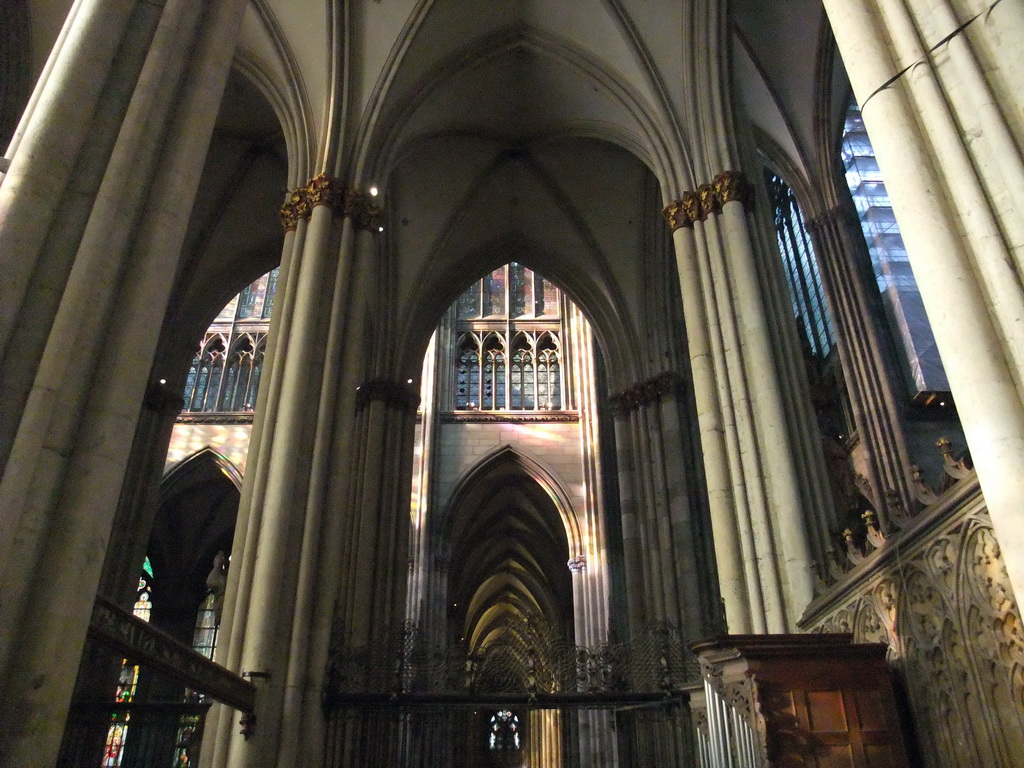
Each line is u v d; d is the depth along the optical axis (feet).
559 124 57.47
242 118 54.80
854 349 46.44
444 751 64.75
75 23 18.42
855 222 49.60
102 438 15.29
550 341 100.58
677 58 44.06
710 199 39.22
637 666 36.32
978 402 12.94
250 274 61.57
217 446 88.07
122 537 50.08
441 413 94.07
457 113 55.16
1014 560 11.89
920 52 15.74
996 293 13.44
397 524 57.26
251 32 44.83
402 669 34.58
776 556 31.07
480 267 67.87
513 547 128.88
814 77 48.96
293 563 32.35
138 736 44.65
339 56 43.75
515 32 50.47
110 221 16.70
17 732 12.71
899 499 22.63
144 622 20.72
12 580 13.47
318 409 35.70
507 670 35.78
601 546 85.87
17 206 15.92
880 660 20.04
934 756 19.21
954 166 14.55
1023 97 14.02
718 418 35.27
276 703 29.53
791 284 59.52
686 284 38.86
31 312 15.56
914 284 46.42
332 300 38.42
